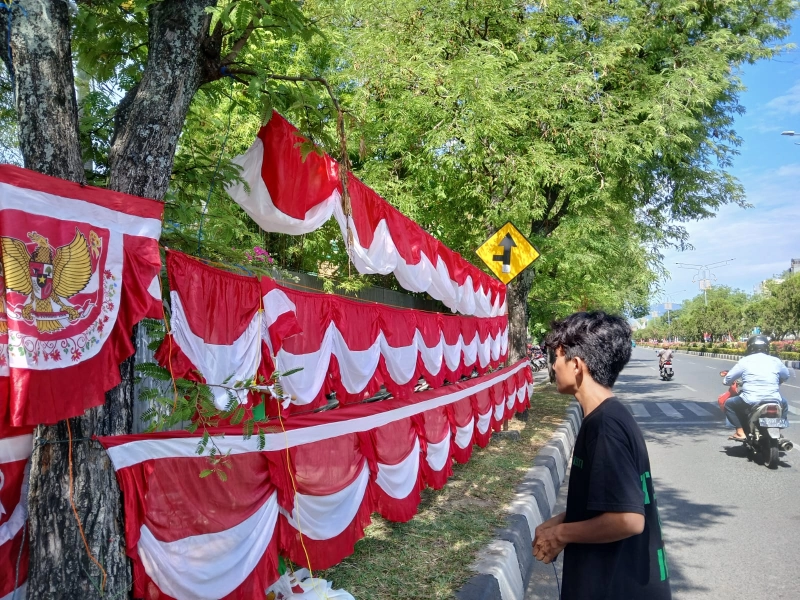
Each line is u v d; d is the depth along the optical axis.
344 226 4.19
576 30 11.56
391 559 4.39
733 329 71.06
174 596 2.71
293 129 3.59
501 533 4.97
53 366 2.13
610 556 2.00
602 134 10.33
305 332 4.10
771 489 7.45
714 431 11.76
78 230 2.24
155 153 2.62
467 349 8.24
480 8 10.60
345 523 4.21
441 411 6.42
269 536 3.38
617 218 13.98
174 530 2.73
